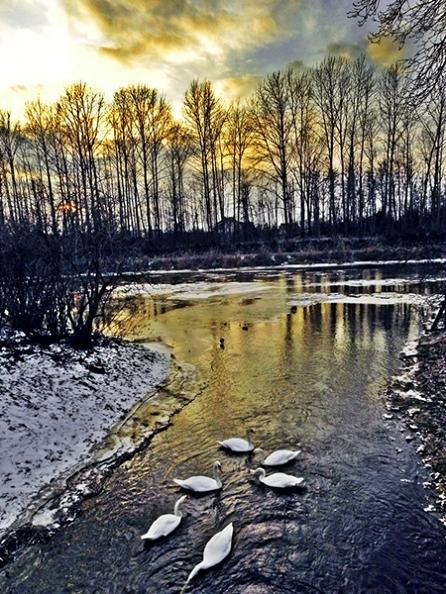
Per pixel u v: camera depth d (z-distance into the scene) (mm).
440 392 8047
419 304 16875
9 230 9453
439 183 39219
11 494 5238
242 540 4609
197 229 45531
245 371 9898
